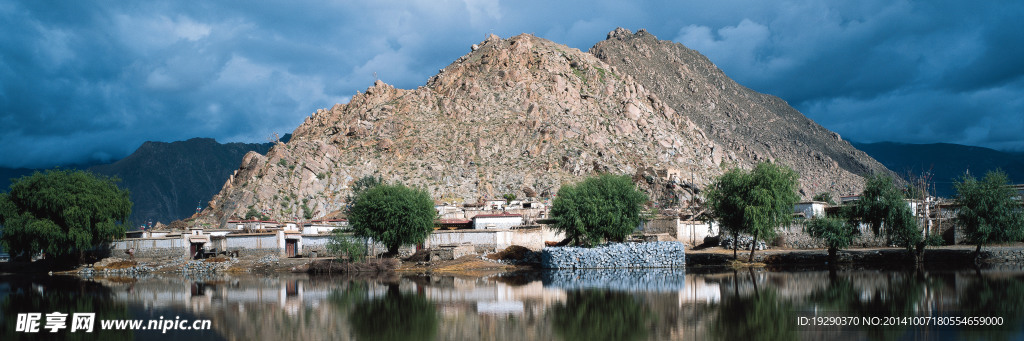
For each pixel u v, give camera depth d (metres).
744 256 84.62
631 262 82.50
